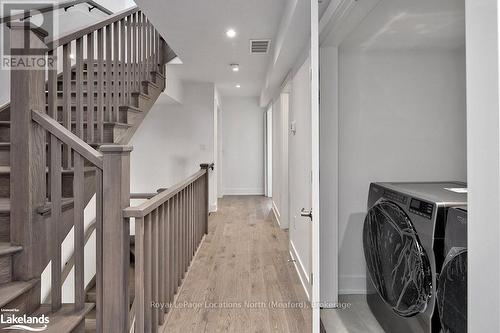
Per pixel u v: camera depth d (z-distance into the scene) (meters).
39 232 1.70
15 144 1.64
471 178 0.52
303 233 2.69
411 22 1.64
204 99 5.63
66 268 2.29
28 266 1.63
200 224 3.93
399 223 1.45
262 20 2.86
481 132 0.50
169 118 5.65
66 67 2.12
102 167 1.52
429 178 1.94
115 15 2.75
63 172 2.06
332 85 2.00
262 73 4.89
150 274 1.77
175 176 5.67
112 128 2.63
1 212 1.68
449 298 1.05
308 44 2.55
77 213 1.61
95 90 3.16
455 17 1.58
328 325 1.94
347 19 1.58
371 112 2.05
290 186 3.50
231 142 7.82
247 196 7.69
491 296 0.48
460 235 1.02
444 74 1.92
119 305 1.50
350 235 2.11
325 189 2.07
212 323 2.10
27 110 1.63
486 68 0.49
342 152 2.07
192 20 2.86
